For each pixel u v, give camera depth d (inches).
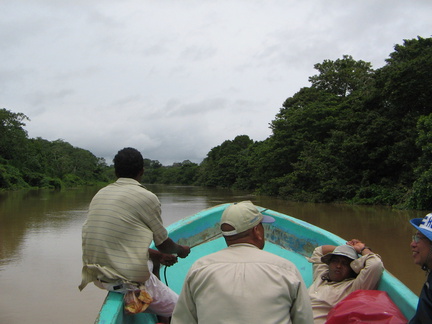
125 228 94.4
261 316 64.1
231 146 2472.9
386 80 815.1
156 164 5226.4
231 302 65.4
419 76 743.1
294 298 69.0
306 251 173.0
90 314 190.7
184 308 72.5
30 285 237.3
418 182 661.9
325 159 954.7
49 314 190.5
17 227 484.7
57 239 398.0
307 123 1126.4
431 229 75.3
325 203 897.5
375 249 338.3
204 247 176.4
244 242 77.9
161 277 152.6
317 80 1438.2
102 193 99.5
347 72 1357.0
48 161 2418.8
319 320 106.3
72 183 2605.8
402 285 108.4
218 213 182.7
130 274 93.7
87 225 97.6
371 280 109.0
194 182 3319.4
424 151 665.6
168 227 171.5
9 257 315.3
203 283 69.1
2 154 1881.2
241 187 1911.9
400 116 831.1
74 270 274.2
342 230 451.2
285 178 1076.5
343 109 1091.9
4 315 188.9
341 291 111.7
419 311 73.9
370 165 861.2
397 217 581.0
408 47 844.0
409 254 318.0
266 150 1245.1
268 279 67.5
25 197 1137.4
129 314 96.6
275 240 182.7
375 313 89.7
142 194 96.8
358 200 830.5
